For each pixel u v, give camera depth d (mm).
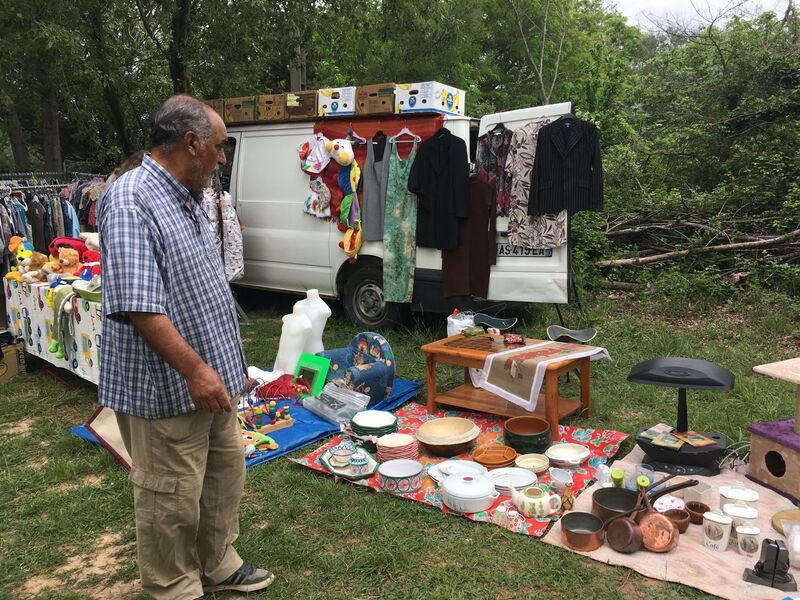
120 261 1852
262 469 3463
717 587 2336
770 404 4176
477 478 3047
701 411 4105
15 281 5316
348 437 3797
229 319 2158
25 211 7023
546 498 2877
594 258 7703
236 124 6938
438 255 5613
